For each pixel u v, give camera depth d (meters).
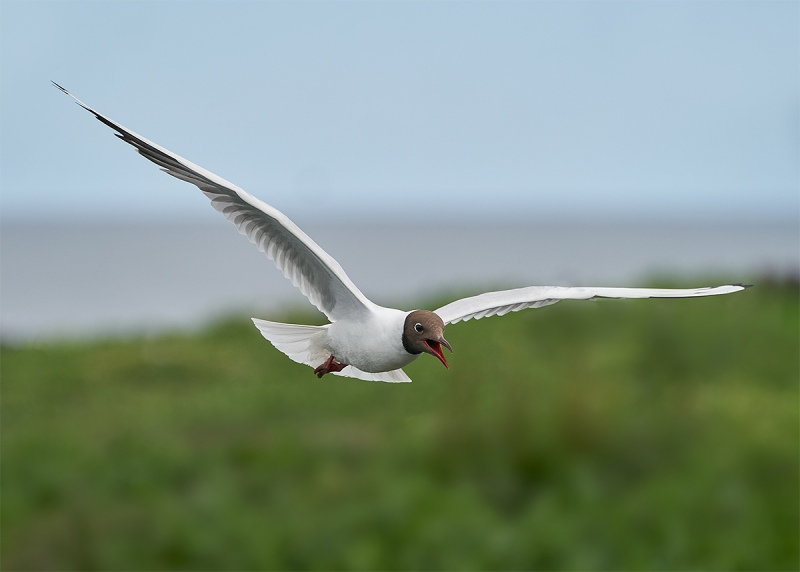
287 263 8.38
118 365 22.81
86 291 62.97
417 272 81.06
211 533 10.66
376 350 8.09
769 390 17.08
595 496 11.61
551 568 10.34
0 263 98.00
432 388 18.14
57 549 10.64
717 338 19.39
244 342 25.48
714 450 12.84
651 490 11.60
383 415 17.02
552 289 8.56
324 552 10.51
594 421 12.77
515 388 13.30
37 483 12.69
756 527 10.97
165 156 7.48
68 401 19.97
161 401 19.39
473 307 8.55
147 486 12.70
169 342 25.42
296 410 18.00
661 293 8.14
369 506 11.08
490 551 10.44
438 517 10.94
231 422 17.19
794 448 12.97
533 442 12.66
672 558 10.39
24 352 25.00
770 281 28.88
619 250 121.56
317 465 13.19
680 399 14.52
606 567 10.31
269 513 11.36
